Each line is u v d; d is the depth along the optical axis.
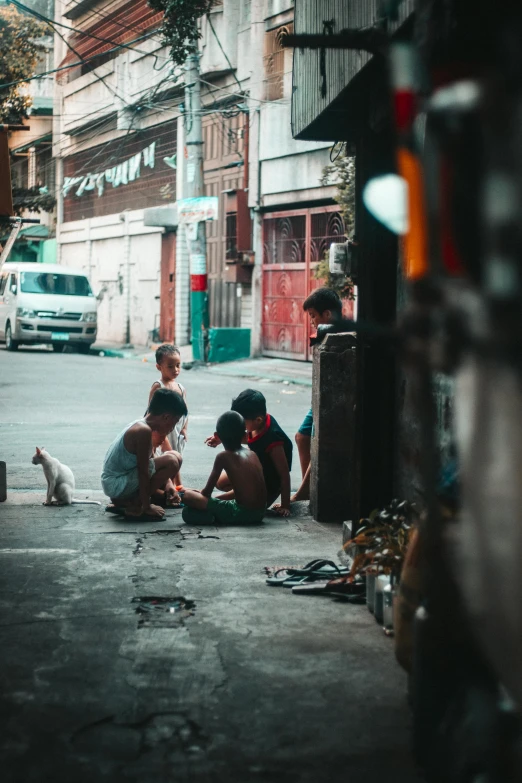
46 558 6.01
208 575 5.68
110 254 35.84
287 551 6.35
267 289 24.31
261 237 24.34
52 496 7.83
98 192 37.09
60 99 40.03
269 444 7.65
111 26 33.94
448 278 2.34
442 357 2.27
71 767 3.20
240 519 7.19
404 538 4.46
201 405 15.44
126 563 5.92
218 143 27.00
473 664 2.95
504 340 2.10
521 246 2.12
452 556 2.49
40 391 17.16
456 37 3.26
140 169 32.91
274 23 22.77
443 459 4.47
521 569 2.16
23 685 3.91
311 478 7.68
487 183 2.19
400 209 2.45
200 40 26.31
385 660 4.25
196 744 3.39
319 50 6.46
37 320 27.72
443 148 2.42
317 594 5.31
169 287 30.56
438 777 2.92
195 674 4.05
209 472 9.77
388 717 3.63
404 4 3.94
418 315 2.32
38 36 31.59
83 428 12.74
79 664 4.15
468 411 2.31
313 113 6.75
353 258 6.34
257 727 3.53
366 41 2.63
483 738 2.69
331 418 7.32
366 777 3.16
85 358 26.11
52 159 42.34
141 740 3.41
